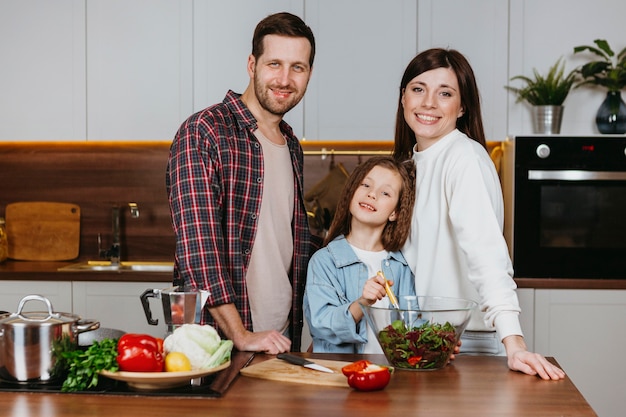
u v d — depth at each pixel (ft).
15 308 13.00
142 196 14.83
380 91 13.28
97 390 5.62
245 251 7.82
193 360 5.77
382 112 13.28
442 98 7.57
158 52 13.51
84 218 14.85
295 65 7.63
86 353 5.65
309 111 13.34
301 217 8.43
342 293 7.57
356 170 7.83
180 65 13.50
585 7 13.06
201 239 7.33
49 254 14.74
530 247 12.65
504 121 13.19
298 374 6.04
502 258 6.77
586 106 13.17
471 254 6.84
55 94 13.65
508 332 6.44
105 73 13.57
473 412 5.21
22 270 13.08
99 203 14.84
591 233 12.62
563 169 12.57
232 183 7.68
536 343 12.56
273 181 8.05
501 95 13.17
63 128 13.66
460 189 7.07
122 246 14.87
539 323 12.55
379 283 6.78
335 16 13.25
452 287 7.36
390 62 13.24
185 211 7.41
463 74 7.64
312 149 14.46
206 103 13.48
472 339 7.45
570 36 13.07
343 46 13.26
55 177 14.87
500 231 6.87
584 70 12.84
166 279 12.81
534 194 12.62
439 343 6.20
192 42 13.46
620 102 12.84
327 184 14.17
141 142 14.52
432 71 7.59
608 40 13.05
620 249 12.62
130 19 13.52
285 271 8.25
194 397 5.52
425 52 7.73
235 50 13.43
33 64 13.65
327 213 14.14
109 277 12.86
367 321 6.82
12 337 5.72
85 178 14.85
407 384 5.90
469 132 7.93
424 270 7.51
